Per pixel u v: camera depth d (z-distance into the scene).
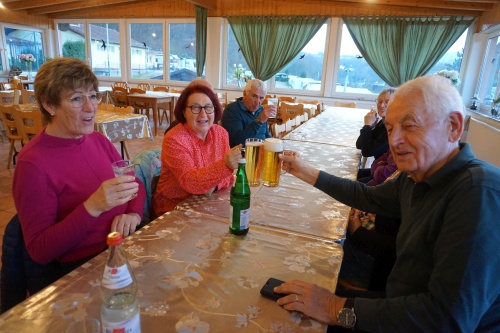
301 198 1.54
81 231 1.02
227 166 1.34
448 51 6.30
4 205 2.98
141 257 0.97
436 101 0.83
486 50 5.82
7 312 0.73
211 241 1.09
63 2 7.79
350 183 1.32
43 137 1.13
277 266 0.96
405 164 0.90
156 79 8.56
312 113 4.93
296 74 7.32
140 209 1.41
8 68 8.71
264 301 0.81
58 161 1.13
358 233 1.56
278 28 6.97
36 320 0.70
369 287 1.48
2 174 3.82
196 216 1.28
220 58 7.64
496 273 0.70
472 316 0.70
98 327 0.68
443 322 0.71
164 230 1.15
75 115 1.11
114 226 1.23
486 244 0.70
